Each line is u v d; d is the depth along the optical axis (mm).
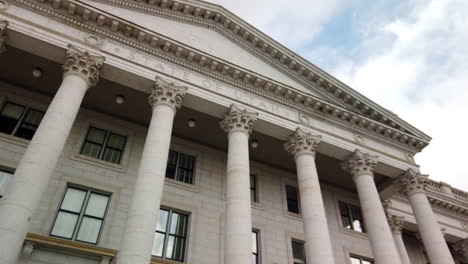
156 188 17203
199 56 23344
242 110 23078
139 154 24828
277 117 24578
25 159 15375
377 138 28797
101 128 24953
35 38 19406
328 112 27062
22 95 23578
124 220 21469
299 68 28375
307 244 20438
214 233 23875
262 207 27094
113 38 21750
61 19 20734
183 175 26031
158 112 20422
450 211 37500
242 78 24609
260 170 29375
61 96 18125
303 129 25156
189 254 22234
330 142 25812
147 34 22188
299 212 28969
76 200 21172
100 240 20141
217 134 27469
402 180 28859
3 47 19234
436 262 24828
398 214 33188
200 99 22469
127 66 21078
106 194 22188
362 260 28875
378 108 29266
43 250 17734
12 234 13344
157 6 25484
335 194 31844
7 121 22406
